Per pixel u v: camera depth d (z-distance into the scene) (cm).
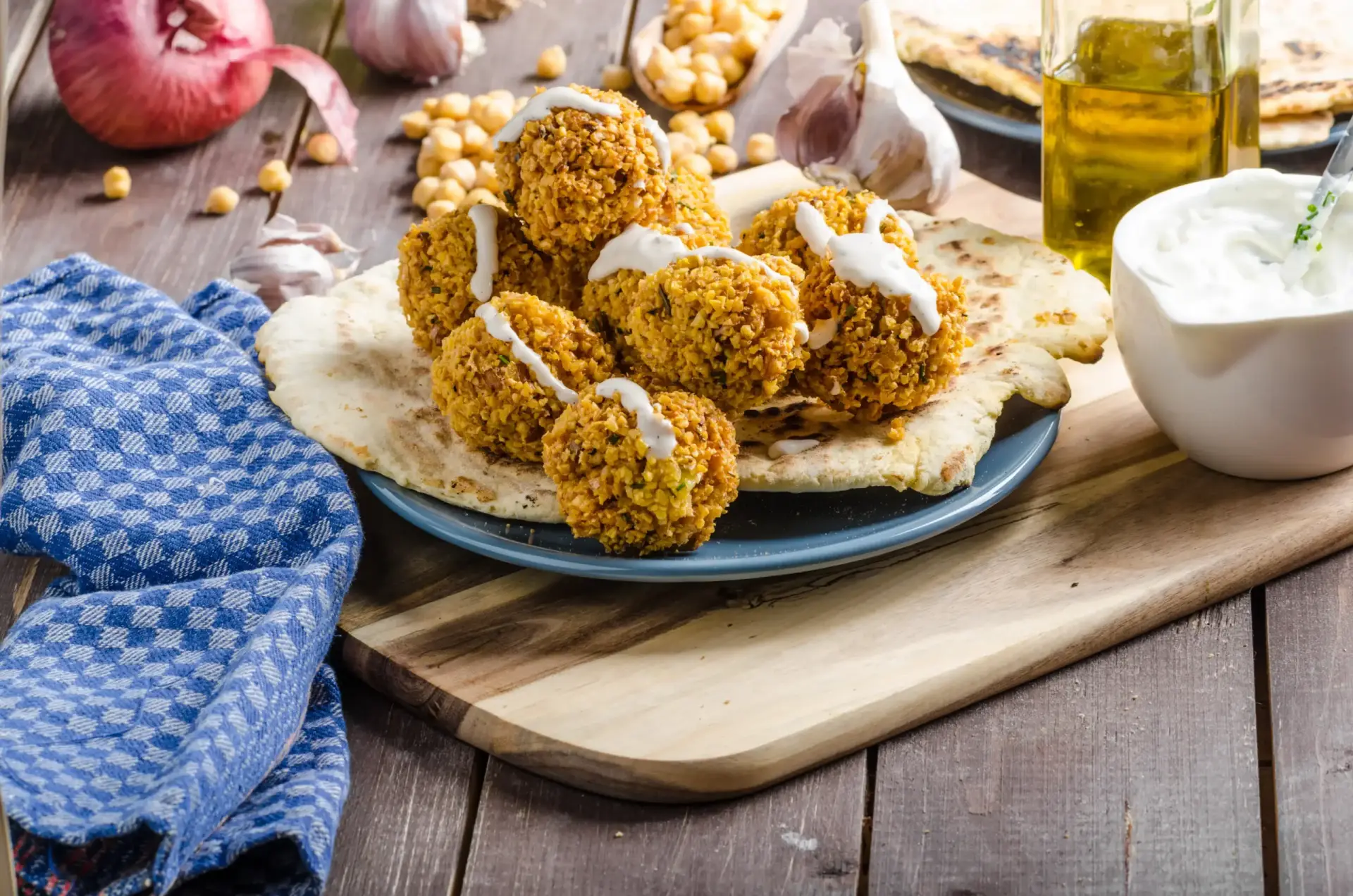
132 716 72
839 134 91
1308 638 75
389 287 84
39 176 99
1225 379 77
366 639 75
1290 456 78
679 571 74
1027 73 95
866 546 75
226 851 69
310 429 78
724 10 102
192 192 98
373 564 78
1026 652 74
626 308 77
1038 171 95
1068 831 71
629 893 71
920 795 72
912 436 77
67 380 80
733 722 73
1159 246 79
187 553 77
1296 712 73
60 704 73
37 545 77
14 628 75
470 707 73
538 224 77
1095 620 75
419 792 73
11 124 102
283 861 71
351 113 99
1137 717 74
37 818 69
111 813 69
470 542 76
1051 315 81
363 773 74
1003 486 77
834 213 79
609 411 74
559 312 76
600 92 77
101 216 96
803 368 77
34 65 105
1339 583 77
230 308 86
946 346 77
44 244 95
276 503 77
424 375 80
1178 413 78
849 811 72
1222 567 76
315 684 75
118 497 78
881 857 71
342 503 77
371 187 98
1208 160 86
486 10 108
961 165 96
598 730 73
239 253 94
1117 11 85
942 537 78
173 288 92
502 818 72
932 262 84
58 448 79
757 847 71
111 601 75
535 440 77
